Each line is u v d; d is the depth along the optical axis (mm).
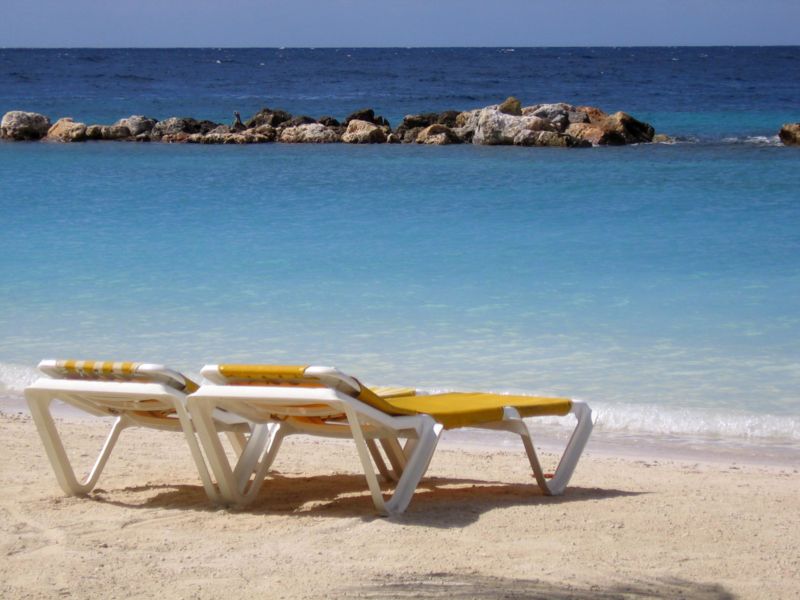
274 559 4359
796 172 26703
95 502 5375
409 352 9883
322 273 13945
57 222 19219
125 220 19453
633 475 6348
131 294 12719
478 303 12000
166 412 5414
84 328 11047
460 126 40438
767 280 13148
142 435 7422
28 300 12438
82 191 24344
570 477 5688
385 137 39875
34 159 33219
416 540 4617
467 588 3998
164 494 5570
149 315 11602
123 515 5102
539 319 11180
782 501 5496
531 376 9055
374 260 14945
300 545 4559
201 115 55125
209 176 27594
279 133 40938
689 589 4027
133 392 4938
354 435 4754
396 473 5754
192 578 4121
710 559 4406
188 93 75250
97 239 17109
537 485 5949
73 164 31359
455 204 21547
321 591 3965
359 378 9000
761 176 25922
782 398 8406
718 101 64250
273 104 63156
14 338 10695
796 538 4730
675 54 182250
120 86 84562
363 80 93750
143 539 4672
